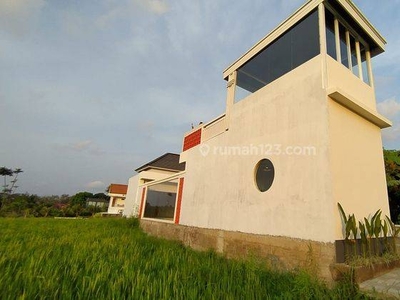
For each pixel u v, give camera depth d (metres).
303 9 6.04
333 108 4.98
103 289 3.44
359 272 3.80
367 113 5.62
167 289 3.32
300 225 4.78
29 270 3.84
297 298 3.44
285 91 5.91
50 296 3.12
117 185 39.00
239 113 7.46
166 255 5.54
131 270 4.10
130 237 9.21
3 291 3.06
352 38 6.55
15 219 16.81
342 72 5.56
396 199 11.37
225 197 7.25
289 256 4.83
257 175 6.34
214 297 3.20
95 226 12.86
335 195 4.43
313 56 5.60
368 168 5.49
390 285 3.65
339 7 5.80
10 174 53.38
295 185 5.09
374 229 4.67
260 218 5.79
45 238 7.95
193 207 8.87
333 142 4.73
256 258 5.29
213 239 7.26
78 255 5.18
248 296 3.28
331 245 4.17
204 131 9.41
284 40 6.61
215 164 8.14
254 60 7.57
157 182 13.01
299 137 5.28
